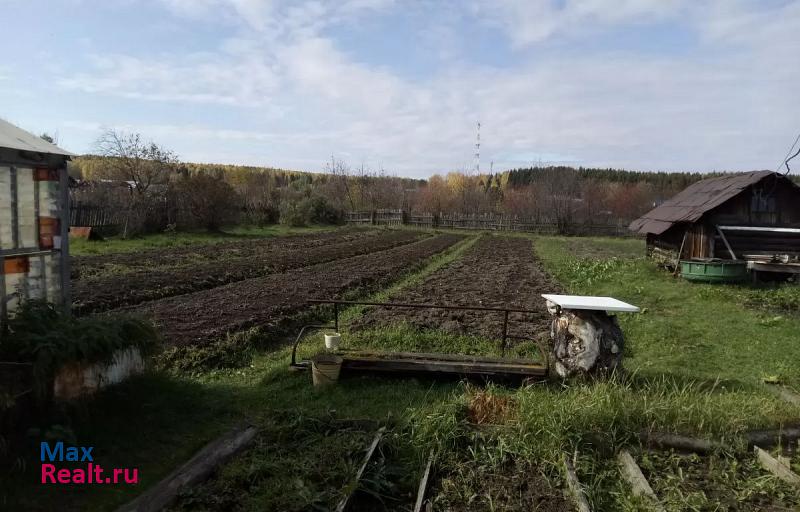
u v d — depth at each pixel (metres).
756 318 11.89
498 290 15.37
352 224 49.66
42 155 5.99
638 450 5.26
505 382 7.23
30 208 5.95
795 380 7.98
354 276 16.70
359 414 6.07
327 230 40.31
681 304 13.60
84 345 5.18
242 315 10.64
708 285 15.86
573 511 4.33
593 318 7.24
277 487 4.42
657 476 4.87
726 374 8.21
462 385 7.01
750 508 4.49
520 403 5.80
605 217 48.19
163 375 6.64
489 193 63.91
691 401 6.13
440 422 5.39
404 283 16.64
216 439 5.33
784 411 6.42
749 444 5.58
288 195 50.59
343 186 61.16
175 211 28.91
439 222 50.09
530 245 33.72
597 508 4.34
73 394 5.18
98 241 23.23
